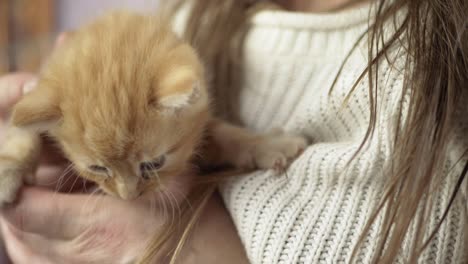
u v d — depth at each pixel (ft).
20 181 1.10
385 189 0.98
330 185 1.03
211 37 1.26
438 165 0.96
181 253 1.08
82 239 1.11
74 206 1.10
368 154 1.01
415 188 0.95
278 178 1.08
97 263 1.12
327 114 1.09
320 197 1.03
